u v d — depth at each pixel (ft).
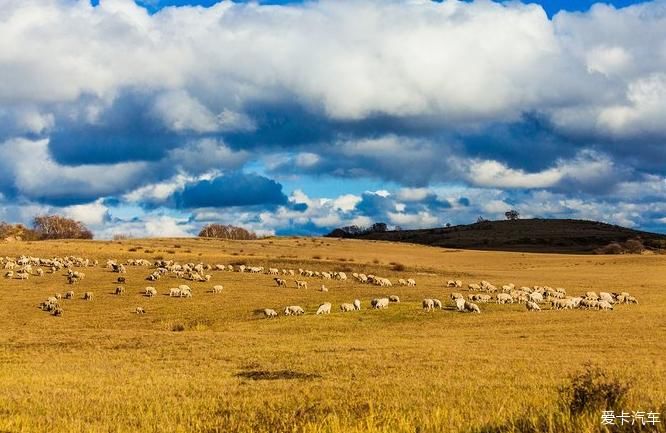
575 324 144.97
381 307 178.50
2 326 153.99
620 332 130.00
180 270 275.18
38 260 291.17
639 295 232.53
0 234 575.79
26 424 50.26
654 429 36.63
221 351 108.47
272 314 169.27
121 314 175.42
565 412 41.42
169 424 50.85
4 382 76.43
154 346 115.96
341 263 346.54
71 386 73.77
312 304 191.11
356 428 43.86
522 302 196.44
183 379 79.87
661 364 88.94
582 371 80.69
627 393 46.47
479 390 66.39
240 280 250.57
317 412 53.36
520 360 93.91
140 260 309.01
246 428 48.21
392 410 53.31
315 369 88.22
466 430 43.21
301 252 467.11
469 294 219.82
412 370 85.30
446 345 114.62
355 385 73.00
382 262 379.76
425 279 297.12
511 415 44.09
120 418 54.19
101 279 241.14
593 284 285.84
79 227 629.51
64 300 197.26
